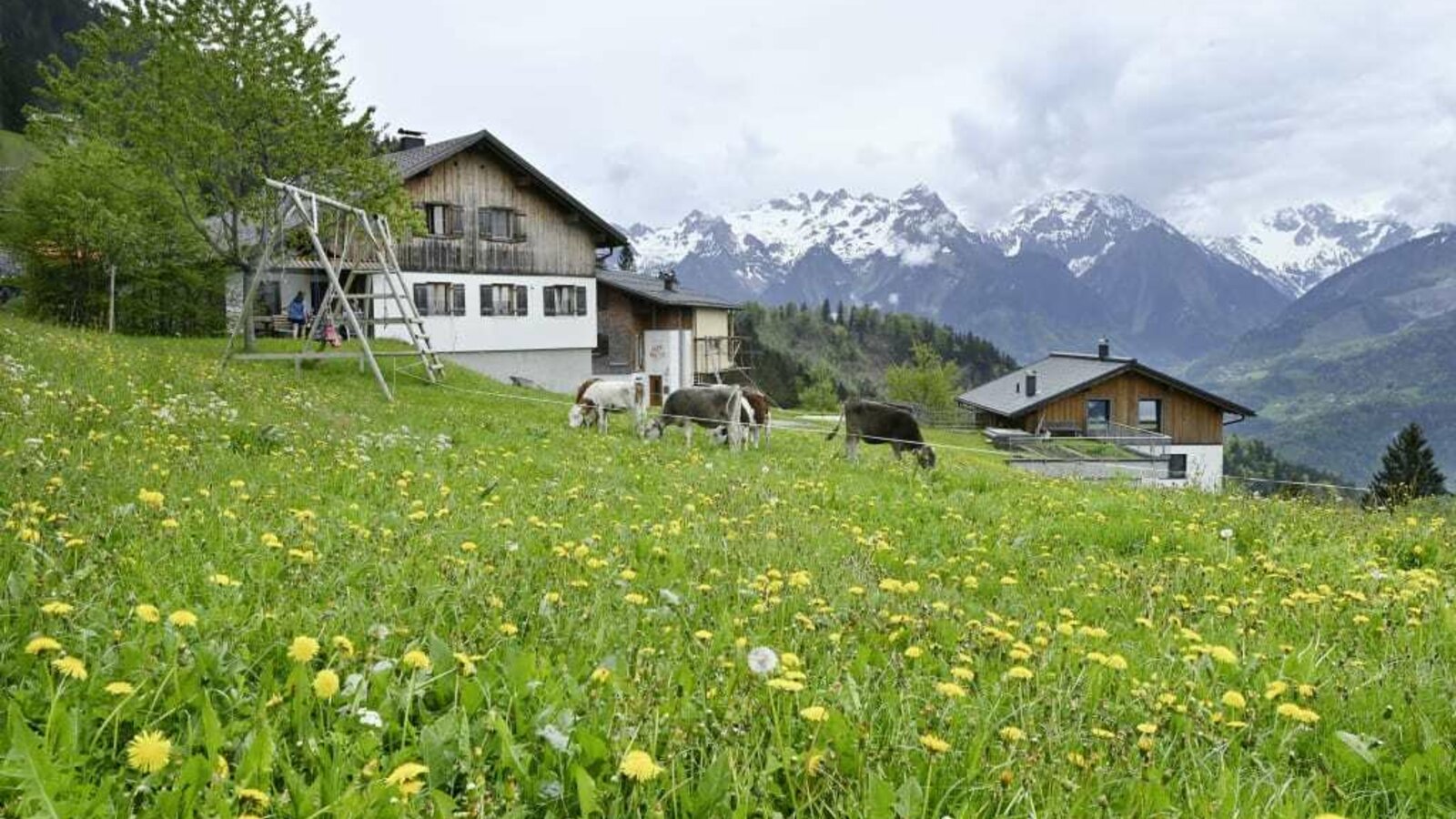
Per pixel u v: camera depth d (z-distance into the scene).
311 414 14.21
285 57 25.95
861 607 5.22
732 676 3.75
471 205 45.38
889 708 3.55
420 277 43.19
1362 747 3.52
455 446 13.29
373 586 4.62
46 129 29.48
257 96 25.56
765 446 19.42
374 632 3.78
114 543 4.89
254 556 4.92
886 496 11.51
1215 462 63.00
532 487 9.09
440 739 2.96
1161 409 62.31
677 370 58.81
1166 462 42.19
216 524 5.59
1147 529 9.20
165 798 2.44
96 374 13.61
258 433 10.37
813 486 11.35
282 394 16.80
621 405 20.39
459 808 2.75
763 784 2.92
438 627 4.25
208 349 27.86
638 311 59.31
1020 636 4.88
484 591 4.70
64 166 32.59
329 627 3.90
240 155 26.41
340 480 8.15
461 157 44.84
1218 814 2.94
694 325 60.59
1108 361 63.81
